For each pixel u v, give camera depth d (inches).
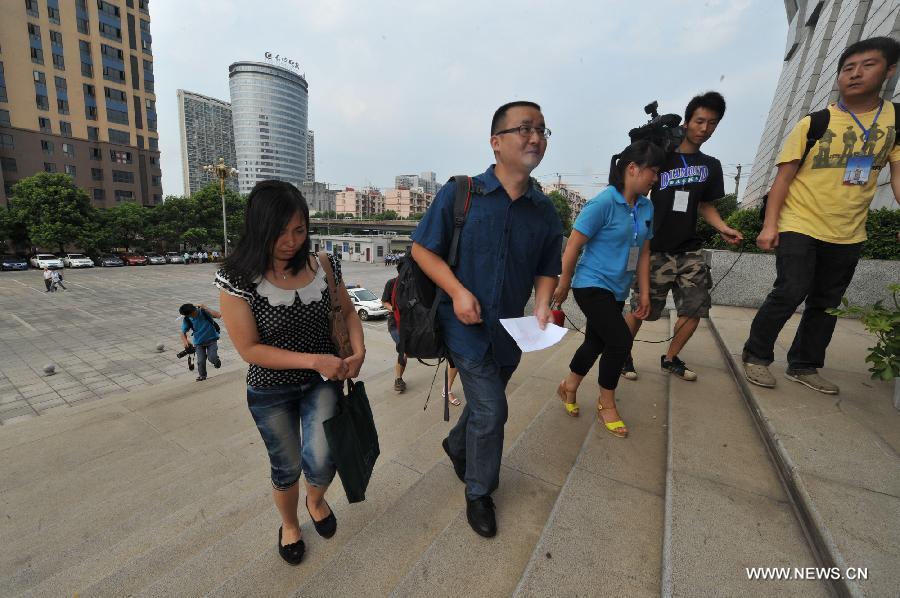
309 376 65.3
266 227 55.6
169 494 131.3
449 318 68.1
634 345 158.4
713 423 87.1
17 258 1626.5
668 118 115.3
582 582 52.5
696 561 51.6
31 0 1758.1
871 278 190.2
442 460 90.4
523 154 60.9
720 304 219.8
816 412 81.0
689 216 111.3
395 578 59.6
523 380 151.4
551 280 73.8
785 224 92.4
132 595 69.4
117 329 578.9
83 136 1946.4
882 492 57.3
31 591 81.5
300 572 64.7
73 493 138.6
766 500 62.8
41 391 350.3
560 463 84.9
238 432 185.0
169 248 2041.1
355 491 63.4
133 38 2092.8
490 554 61.3
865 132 84.4
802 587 47.5
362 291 684.1
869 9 424.5
